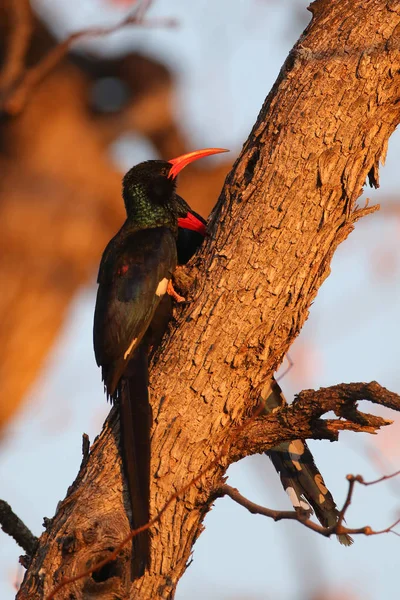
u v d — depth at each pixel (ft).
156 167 38.09
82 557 25.18
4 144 70.69
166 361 28.45
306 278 28.32
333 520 31.27
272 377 29.55
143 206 37.52
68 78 71.51
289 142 28.50
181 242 38.68
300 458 31.63
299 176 28.27
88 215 69.72
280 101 29.17
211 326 27.96
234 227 28.60
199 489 27.32
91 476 27.09
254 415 27.48
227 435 27.86
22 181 69.67
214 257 28.66
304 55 29.25
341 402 27.07
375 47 28.58
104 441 28.22
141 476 26.71
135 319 30.94
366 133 28.50
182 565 27.20
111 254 35.17
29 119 69.77
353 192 28.55
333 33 29.22
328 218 28.40
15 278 67.82
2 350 67.15
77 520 25.90
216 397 27.73
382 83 28.50
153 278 31.91
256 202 28.48
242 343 27.89
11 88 56.34
